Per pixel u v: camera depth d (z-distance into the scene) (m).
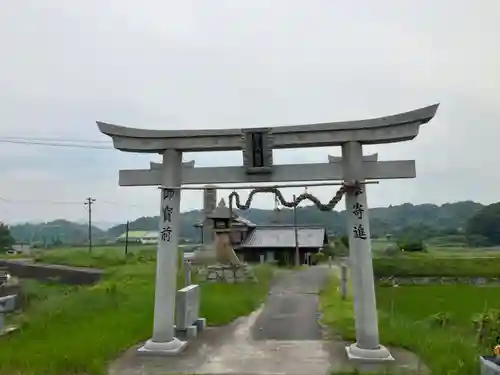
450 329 16.86
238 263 31.28
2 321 16.30
